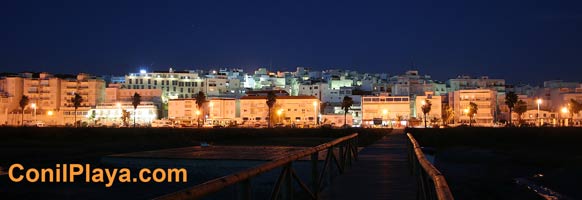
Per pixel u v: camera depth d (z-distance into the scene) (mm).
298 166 29391
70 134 63719
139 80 176500
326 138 70125
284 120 145000
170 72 185125
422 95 165250
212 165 31906
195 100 152875
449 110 147375
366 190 15008
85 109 153500
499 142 66688
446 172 36938
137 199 20734
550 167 39781
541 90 166625
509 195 26453
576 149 56688
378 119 146625
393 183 16516
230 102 150875
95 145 51938
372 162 24344
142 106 151625
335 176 18641
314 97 147000
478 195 26891
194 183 25594
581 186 28188
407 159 25531
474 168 39562
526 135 71250
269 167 7453
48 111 154375
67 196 21625
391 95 167000
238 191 6656
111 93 164750
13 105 157375
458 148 59188
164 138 62500
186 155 34906
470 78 194250
